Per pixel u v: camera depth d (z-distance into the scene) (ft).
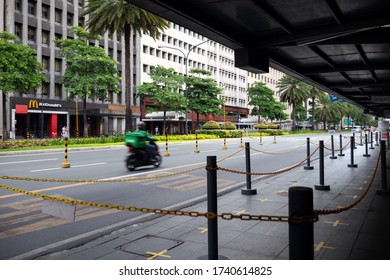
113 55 185.37
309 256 7.95
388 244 15.80
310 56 41.09
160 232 17.98
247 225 18.92
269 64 41.47
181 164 50.70
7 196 26.84
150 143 46.09
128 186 32.42
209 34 30.32
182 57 232.94
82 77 124.06
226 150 81.41
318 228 18.34
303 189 8.05
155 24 105.50
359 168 44.75
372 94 79.20
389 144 80.02
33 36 151.94
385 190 27.25
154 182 34.83
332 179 35.78
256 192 28.14
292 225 8.05
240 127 292.81
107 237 17.31
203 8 26.55
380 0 25.18
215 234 12.80
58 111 159.84
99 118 186.70
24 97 145.89
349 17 28.48
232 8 26.53
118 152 75.25
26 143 84.58
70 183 33.55
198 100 182.19
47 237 17.67
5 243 16.75
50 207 13.50
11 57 100.53
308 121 394.73
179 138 133.08
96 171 42.65
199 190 30.96
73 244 16.47
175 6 24.39
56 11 161.68
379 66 45.29
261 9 26.40
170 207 24.11
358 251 14.94
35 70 115.96
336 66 46.98
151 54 210.38
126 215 22.02
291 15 28.45
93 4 104.88
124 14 99.81
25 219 20.85
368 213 21.49
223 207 23.44
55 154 69.51
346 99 86.33
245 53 34.37
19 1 146.41
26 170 43.45
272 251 15.05
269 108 251.60
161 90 156.56
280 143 116.47
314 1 25.76
